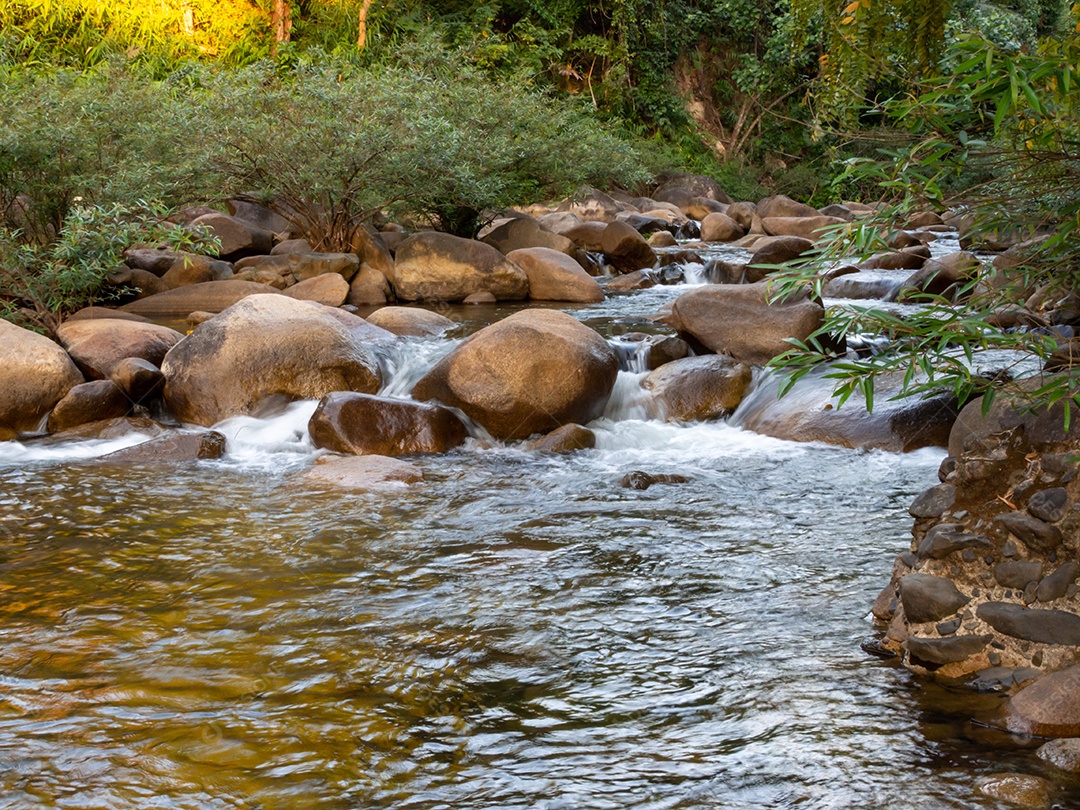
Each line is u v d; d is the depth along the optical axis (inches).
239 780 104.6
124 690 125.3
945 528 127.6
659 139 1103.0
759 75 1136.2
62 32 761.0
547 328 279.7
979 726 110.8
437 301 491.8
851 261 506.9
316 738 113.0
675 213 907.4
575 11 1072.8
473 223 588.7
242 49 811.4
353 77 552.1
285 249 524.7
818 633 138.3
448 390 274.8
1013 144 111.1
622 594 155.3
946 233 665.0
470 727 115.0
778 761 105.8
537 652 134.9
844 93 126.0
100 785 103.8
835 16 126.6
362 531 190.7
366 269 500.1
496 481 228.5
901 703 116.8
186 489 223.1
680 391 288.4
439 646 137.3
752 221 846.5
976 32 107.1
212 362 288.4
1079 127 110.6
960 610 123.6
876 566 165.3
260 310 300.4
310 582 163.3
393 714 118.4
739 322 308.2
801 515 196.5
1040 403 123.4
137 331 314.5
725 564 168.1
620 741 111.2
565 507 205.6
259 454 258.7
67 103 422.9
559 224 679.7
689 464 242.4
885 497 208.7
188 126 478.0
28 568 171.8
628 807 98.5
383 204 523.5
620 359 320.5
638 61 1122.0
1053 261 124.4
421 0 946.1
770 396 279.7
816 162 1146.7
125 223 365.7
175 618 148.7
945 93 106.0
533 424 270.5
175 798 101.3
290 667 131.6
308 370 289.1
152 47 775.1
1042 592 118.9
